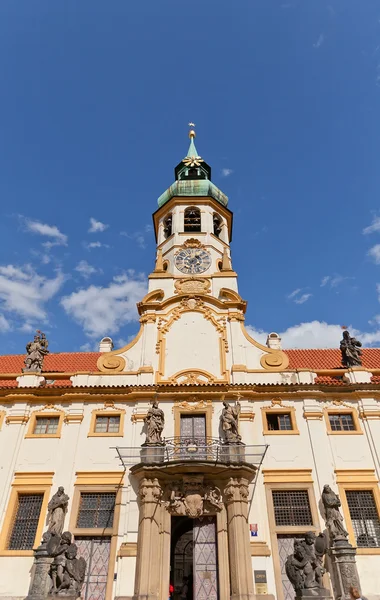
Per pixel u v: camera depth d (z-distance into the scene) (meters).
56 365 29.44
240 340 25.97
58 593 16.81
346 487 21.11
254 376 24.56
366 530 20.27
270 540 19.67
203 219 33.41
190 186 35.44
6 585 18.70
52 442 22.39
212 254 31.16
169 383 24.06
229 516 19.58
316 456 21.78
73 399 23.69
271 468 21.48
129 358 25.59
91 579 19.09
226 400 23.48
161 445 20.94
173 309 27.27
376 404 23.44
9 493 20.97
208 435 22.25
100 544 19.94
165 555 19.05
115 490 20.95
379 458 21.75
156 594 17.95
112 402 23.69
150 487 19.98
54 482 21.17
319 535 18.97
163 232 34.16
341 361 28.89
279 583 18.58
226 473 20.09
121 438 22.41
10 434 22.55
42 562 17.86
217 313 27.05
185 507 19.84
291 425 23.05
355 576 17.92
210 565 19.30
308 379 24.34
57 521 19.55
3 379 25.53
